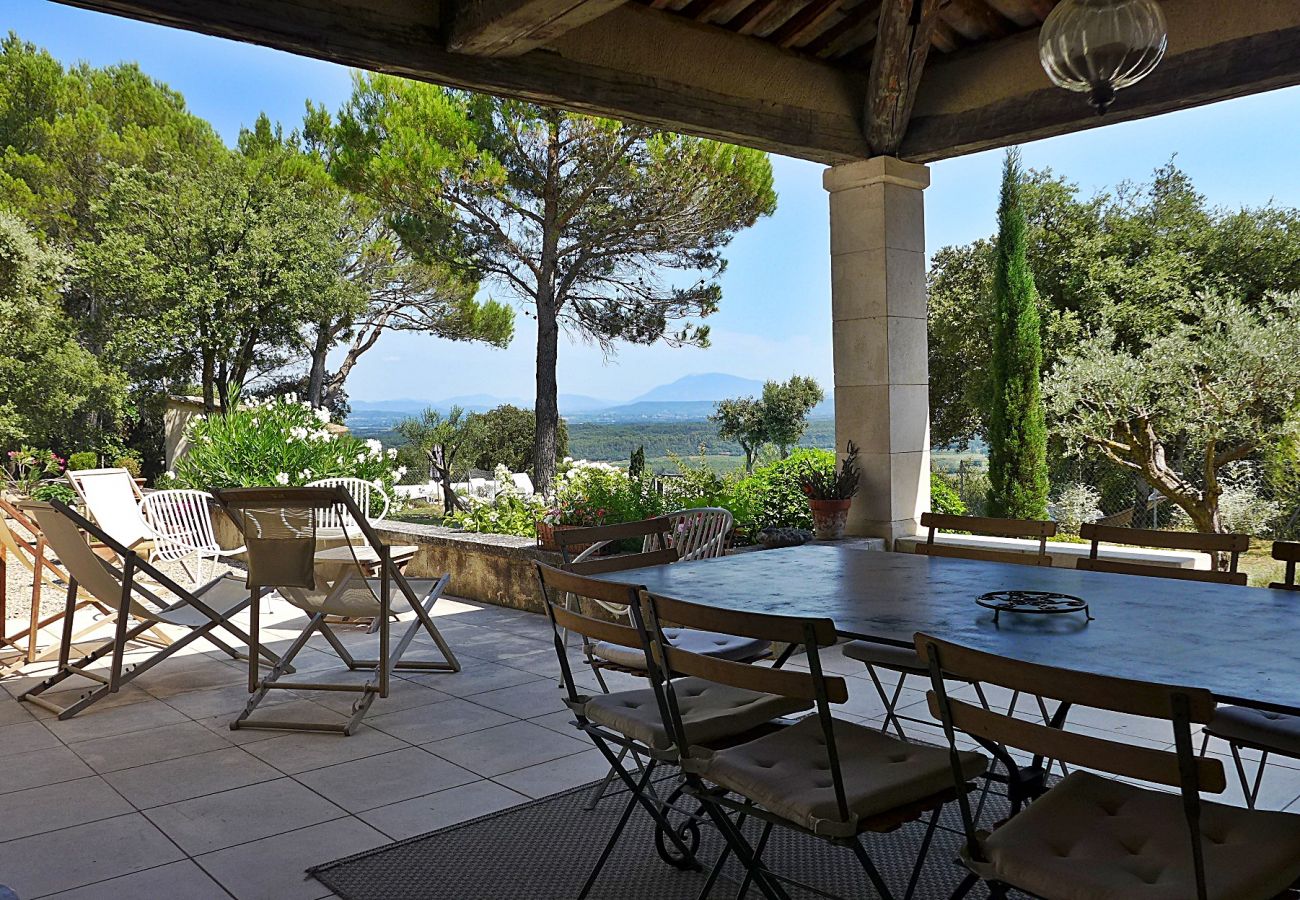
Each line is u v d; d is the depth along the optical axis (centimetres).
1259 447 851
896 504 605
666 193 1343
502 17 395
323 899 253
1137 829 185
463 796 321
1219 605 259
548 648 529
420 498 1498
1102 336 965
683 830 268
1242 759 341
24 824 302
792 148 571
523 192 1398
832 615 253
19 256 1501
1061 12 293
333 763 354
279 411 966
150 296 1678
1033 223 1312
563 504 656
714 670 213
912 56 552
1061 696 163
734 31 535
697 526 487
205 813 309
